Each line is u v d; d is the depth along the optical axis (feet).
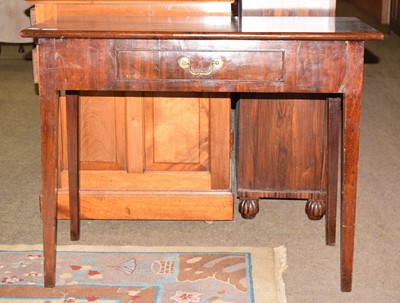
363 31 6.65
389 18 24.79
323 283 7.65
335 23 7.54
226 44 6.62
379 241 8.79
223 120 8.84
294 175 9.28
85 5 8.67
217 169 9.01
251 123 9.14
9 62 20.81
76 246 8.42
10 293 7.26
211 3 8.64
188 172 9.04
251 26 7.23
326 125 8.80
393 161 12.19
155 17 8.35
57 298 7.16
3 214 9.62
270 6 9.12
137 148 8.96
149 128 8.93
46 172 7.02
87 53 6.70
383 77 18.43
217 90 6.72
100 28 6.93
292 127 9.11
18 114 15.21
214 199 9.05
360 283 7.64
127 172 9.05
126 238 8.79
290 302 7.23
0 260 8.04
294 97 9.01
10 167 11.78
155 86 6.73
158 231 9.01
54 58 6.72
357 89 6.68
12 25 18.71
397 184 11.04
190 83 6.72
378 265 8.09
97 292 7.30
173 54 6.66
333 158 8.42
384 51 21.61
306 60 6.62
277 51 6.61
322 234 9.00
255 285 7.47
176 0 8.63
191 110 8.87
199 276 7.68
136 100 8.82
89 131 8.93
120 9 8.67
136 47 6.67
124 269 7.84
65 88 6.78
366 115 15.08
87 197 9.04
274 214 9.68
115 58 6.69
